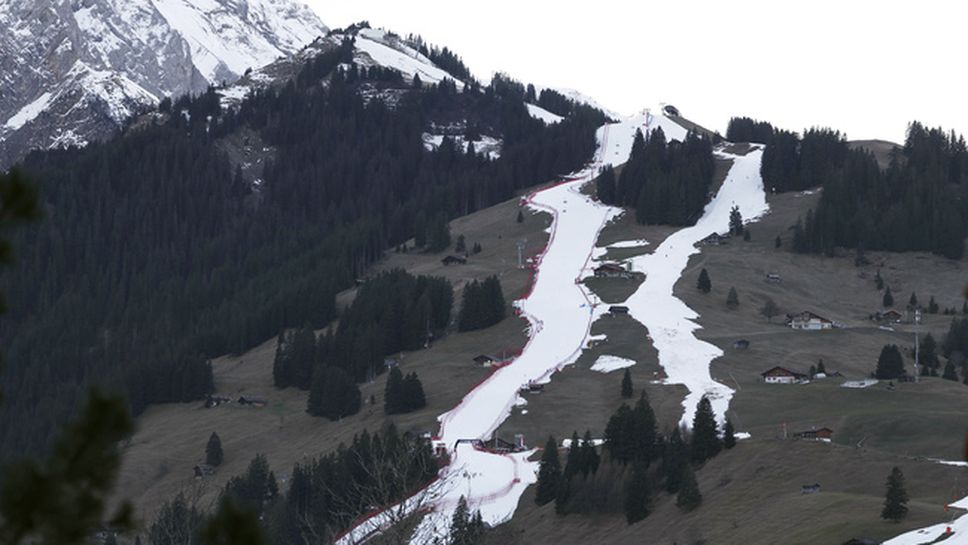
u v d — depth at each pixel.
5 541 12.38
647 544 139.25
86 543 12.70
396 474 61.09
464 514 80.00
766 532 127.94
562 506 152.00
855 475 141.88
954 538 108.44
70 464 12.75
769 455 152.25
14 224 13.70
